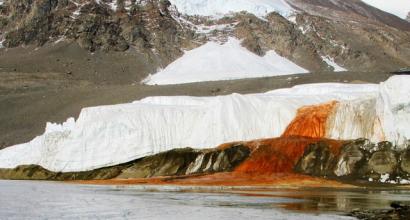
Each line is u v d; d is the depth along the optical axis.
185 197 59.41
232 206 51.12
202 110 96.25
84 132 95.81
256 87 170.62
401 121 80.38
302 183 74.00
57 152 97.12
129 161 92.25
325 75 179.75
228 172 83.44
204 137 92.94
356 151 79.56
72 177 92.62
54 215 46.22
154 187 72.88
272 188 70.25
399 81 81.62
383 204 51.47
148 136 93.19
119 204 53.28
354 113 86.06
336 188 69.44
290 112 92.62
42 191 67.75
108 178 90.00
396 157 77.12
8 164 102.56
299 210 47.84
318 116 89.31
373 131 83.44
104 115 96.06
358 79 173.50
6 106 167.25
